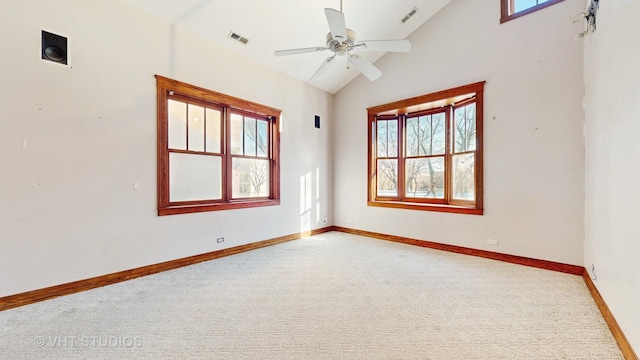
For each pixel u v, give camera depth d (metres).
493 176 3.52
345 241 4.56
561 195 3.02
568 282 2.73
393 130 4.83
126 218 2.80
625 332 1.63
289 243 4.41
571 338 1.78
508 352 1.64
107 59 2.67
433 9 3.97
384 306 2.24
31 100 2.27
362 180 5.04
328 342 1.74
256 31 3.54
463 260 3.49
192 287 2.63
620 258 1.75
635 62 1.55
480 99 3.61
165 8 2.96
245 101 3.91
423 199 4.47
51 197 2.37
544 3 3.12
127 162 2.81
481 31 3.61
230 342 1.74
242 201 3.95
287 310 2.17
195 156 3.46
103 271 2.65
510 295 2.44
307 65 4.43
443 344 1.72
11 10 2.19
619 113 1.81
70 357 1.59
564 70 2.98
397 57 4.49
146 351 1.65
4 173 2.16
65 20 2.43
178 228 3.21
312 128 5.02
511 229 3.38
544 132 3.13
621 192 1.76
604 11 2.12
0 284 2.14
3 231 2.16
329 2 3.37
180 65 3.22
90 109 2.57
